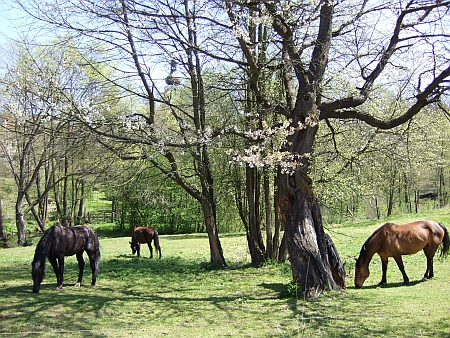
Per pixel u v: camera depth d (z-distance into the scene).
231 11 10.00
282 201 10.52
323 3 10.09
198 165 16.19
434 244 11.62
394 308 8.55
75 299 10.10
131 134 11.91
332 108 10.89
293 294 10.04
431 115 14.36
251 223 16.25
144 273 15.02
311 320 7.88
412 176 24.48
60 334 7.30
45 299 10.03
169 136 12.09
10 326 7.75
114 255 21.36
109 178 13.68
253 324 7.83
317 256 10.06
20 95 17.14
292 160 10.16
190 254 21.92
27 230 38.72
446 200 40.38
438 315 7.83
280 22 10.49
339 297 9.65
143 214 38.19
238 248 23.97
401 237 11.27
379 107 14.42
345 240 23.19
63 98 11.48
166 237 33.84
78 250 12.05
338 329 7.23
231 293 11.16
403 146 14.48
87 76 15.49
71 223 32.47
